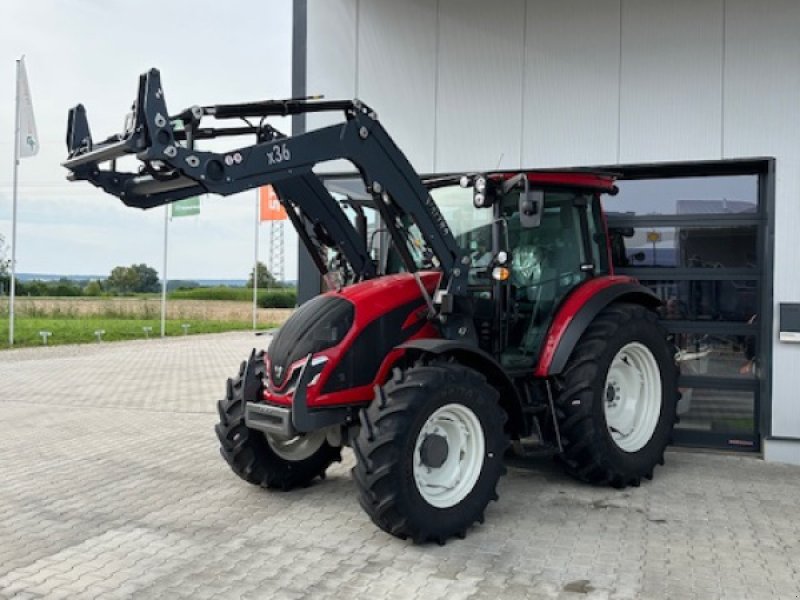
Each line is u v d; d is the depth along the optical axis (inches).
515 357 206.5
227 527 177.0
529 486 207.6
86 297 1724.9
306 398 170.2
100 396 403.5
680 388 255.3
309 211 207.5
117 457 252.5
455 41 270.1
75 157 166.7
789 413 232.4
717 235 251.4
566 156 257.9
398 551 159.3
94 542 168.1
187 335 1008.9
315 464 207.8
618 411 214.5
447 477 167.9
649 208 258.1
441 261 186.1
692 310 254.5
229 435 196.1
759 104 236.4
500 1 264.2
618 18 250.8
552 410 201.2
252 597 136.9
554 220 215.2
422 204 184.5
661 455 215.3
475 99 267.9
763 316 239.1
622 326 205.9
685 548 159.5
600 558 153.9
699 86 242.5
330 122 283.7
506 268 194.7
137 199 173.6
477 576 145.3
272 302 1791.3
